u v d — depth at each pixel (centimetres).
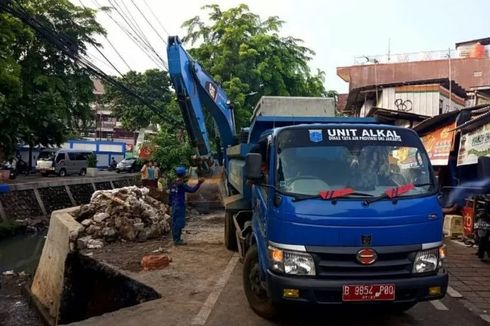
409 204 512
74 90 3400
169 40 1096
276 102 948
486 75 2839
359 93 2455
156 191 1738
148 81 5162
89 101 3588
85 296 971
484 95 2217
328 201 507
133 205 1167
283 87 2484
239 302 666
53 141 3073
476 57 2945
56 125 2967
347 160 549
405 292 490
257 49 2431
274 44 2556
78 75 3403
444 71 2883
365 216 495
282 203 510
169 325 584
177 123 2269
